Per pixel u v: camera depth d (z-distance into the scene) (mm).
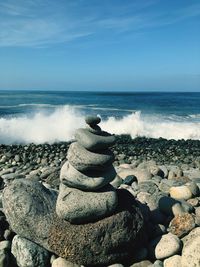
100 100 11188
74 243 954
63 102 9688
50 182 1768
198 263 884
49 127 4301
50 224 1041
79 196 994
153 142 3744
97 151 1025
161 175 1901
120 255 976
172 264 935
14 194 1078
